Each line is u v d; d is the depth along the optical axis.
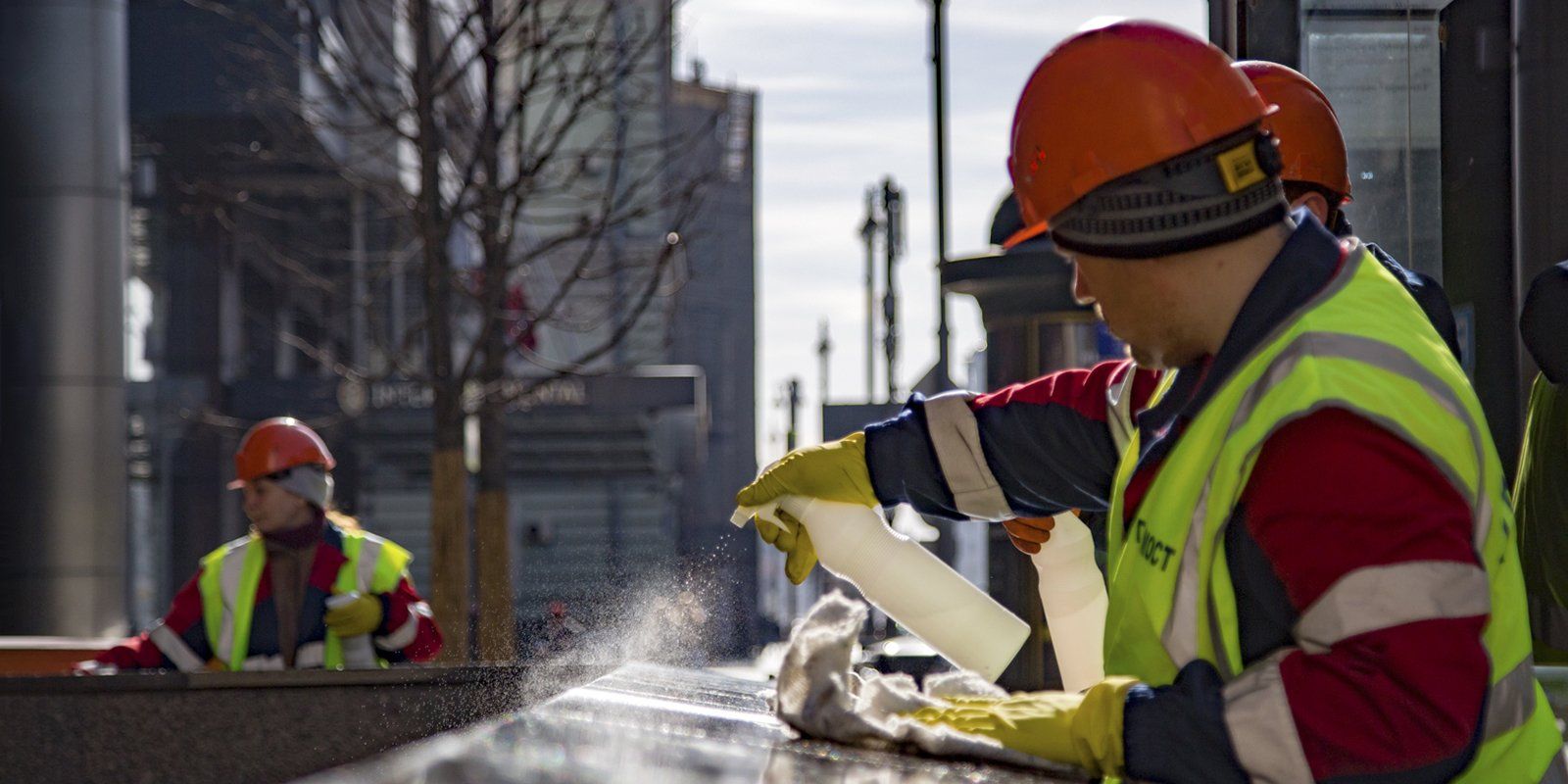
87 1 20.06
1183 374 1.85
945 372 11.16
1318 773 1.54
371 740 2.63
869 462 2.42
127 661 5.49
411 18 10.13
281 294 34.31
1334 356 1.64
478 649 10.04
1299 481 1.59
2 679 2.56
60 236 19.81
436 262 10.09
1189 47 1.77
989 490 2.44
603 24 10.25
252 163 22.53
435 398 10.02
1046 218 1.81
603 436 28.77
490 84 10.04
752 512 2.43
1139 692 1.64
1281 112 2.71
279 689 2.63
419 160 10.11
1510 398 3.73
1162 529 1.76
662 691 2.04
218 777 2.60
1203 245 1.72
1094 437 2.38
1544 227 3.60
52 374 19.64
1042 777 1.56
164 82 23.66
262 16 12.44
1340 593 1.56
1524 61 3.64
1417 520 1.56
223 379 29.59
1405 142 4.02
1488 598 1.58
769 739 1.62
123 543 20.16
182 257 28.91
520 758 1.38
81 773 2.57
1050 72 1.81
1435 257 3.94
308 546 5.57
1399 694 1.52
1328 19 4.20
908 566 2.36
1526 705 1.74
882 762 1.53
